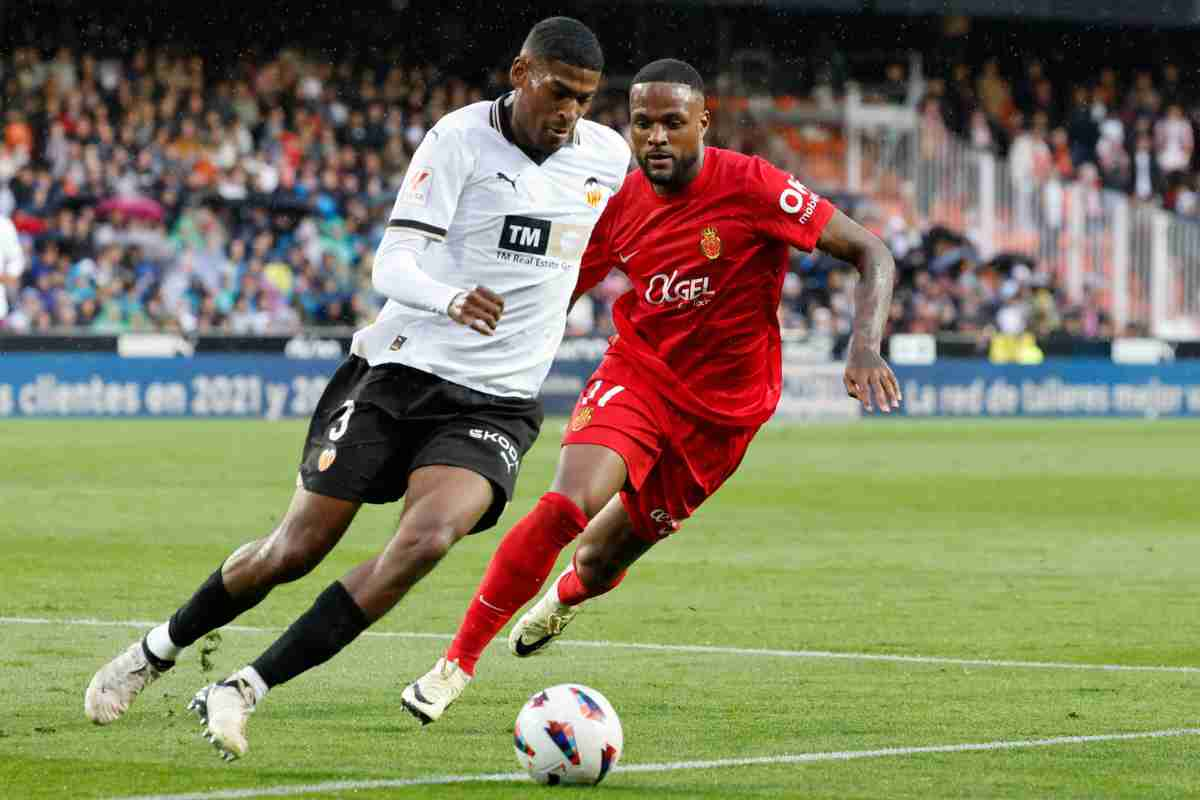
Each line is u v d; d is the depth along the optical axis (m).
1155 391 107.44
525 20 117.69
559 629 24.78
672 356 22.64
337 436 19.38
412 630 28.72
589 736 17.42
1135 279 118.06
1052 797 17.25
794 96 122.88
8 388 87.31
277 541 19.33
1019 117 126.88
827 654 26.75
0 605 30.72
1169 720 21.55
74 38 109.81
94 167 102.06
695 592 34.00
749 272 22.38
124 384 88.94
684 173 22.06
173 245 100.62
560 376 94.44
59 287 96.19
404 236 19.19
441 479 18.89
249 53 112.25
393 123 113.19
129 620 29.16
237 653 26.17
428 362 19.45
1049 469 66.75
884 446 79.44
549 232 19.88
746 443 23.34
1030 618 30.86
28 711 21.31
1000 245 119.56
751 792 17.34
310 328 98.81
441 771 18.20
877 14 123.25
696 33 120.69
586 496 21.38
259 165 106.56
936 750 19.56
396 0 115.00
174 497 51.50
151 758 18.69
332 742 19.73
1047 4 113.69
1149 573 37.53
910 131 122.88
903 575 36.84
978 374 103.94
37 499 50.53
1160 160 127.88
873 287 21.62
